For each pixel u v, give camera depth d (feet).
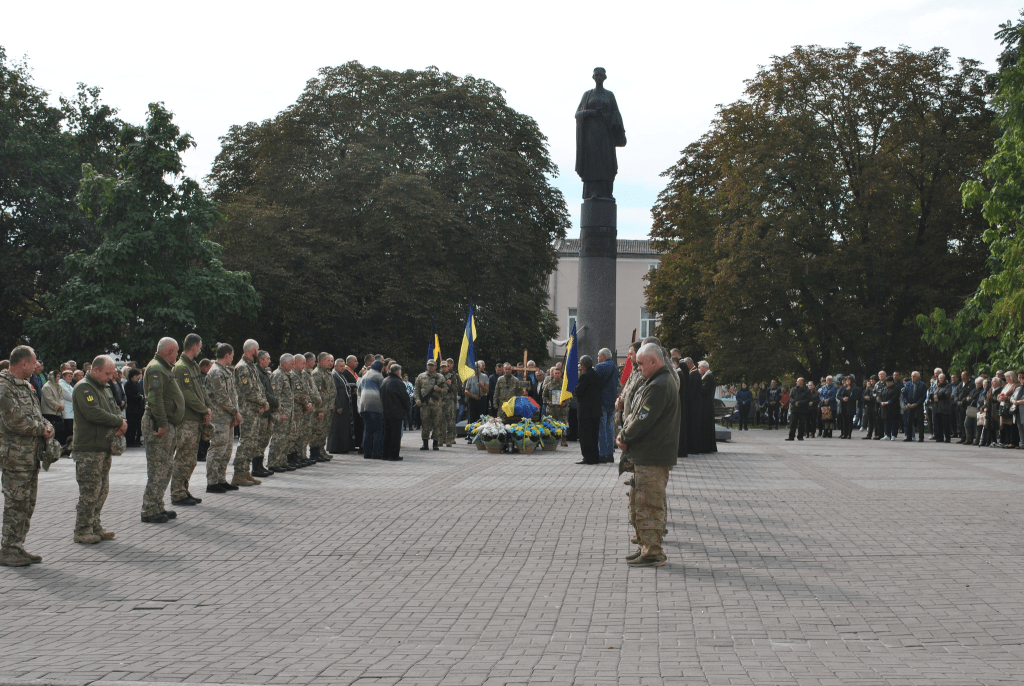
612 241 80.94
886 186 124.16
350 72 140.87
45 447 29.68
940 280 129.70
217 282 111.86
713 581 26.40
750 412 144.87
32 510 29.68
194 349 40.91
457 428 86.74
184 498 40.63
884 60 130.82
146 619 22.95
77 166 139.13
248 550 31.07
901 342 134.00
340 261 131.23
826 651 19.80
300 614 23.26
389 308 130.52
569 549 30.94
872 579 26.53
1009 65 107.24
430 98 139.54
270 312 131.64
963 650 19.85
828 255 127.03
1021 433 79.05
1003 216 98.84
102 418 32.63
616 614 22.94
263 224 127.44
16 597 25.23
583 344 80.48
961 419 89.71
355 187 134.72
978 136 127.03
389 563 29.01
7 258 129.80
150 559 29.84
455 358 139.95
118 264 109.29
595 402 58.80
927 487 47.85
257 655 19.80
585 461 58.95
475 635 21.24
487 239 136.87
